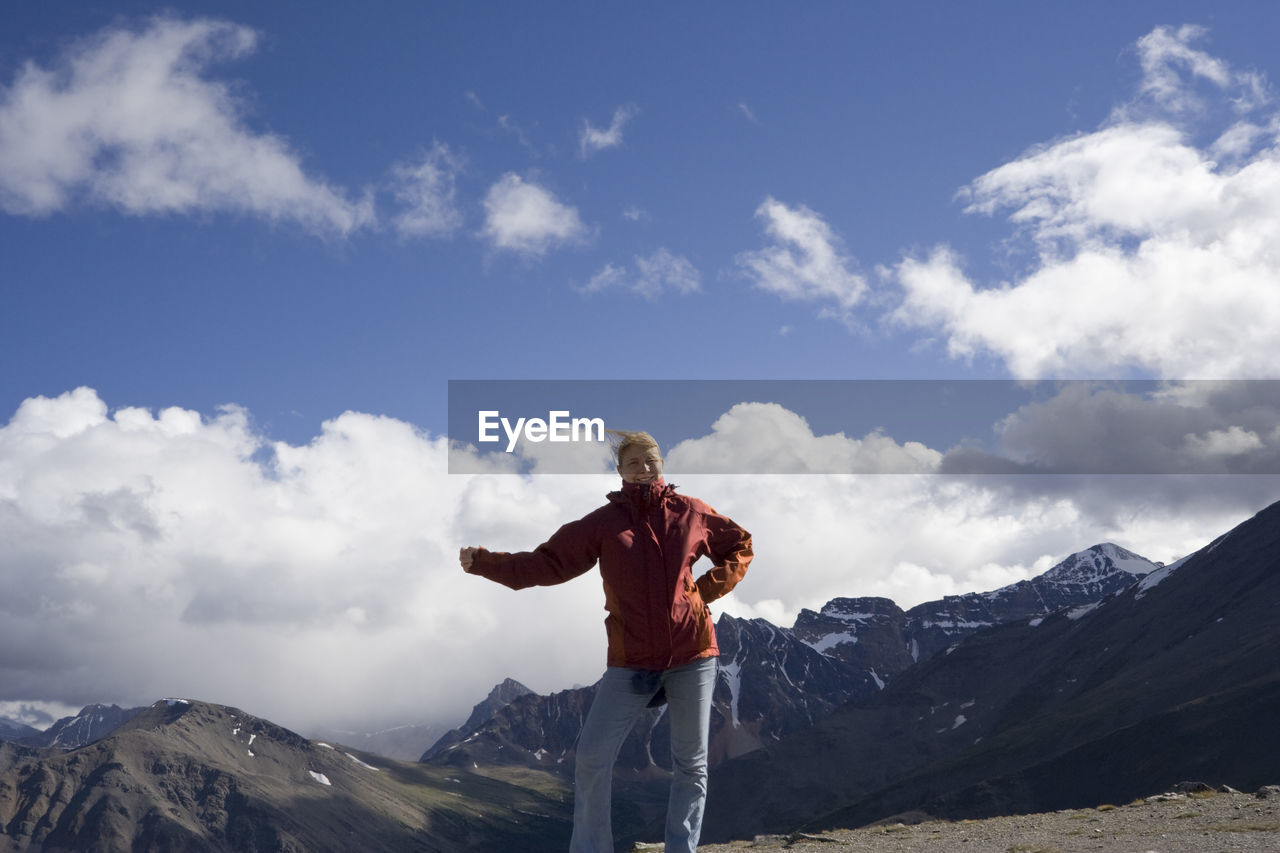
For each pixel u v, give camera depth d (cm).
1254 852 685
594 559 588
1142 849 729
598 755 574
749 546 605
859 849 914
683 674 576
